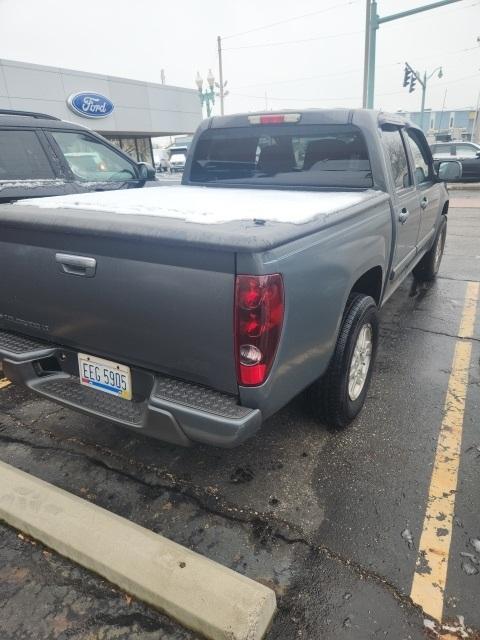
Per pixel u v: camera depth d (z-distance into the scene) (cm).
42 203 282
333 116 350
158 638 189
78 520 231
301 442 304
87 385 255
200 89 2577
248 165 397
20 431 322
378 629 190
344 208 268
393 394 359
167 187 416
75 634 192
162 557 209
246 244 181
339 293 257
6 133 479
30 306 258
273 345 200
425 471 277
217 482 272
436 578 210
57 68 1936
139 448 304
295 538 233
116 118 2200
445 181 503
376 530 236
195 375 214
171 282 202
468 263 743
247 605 186
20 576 216
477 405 344
